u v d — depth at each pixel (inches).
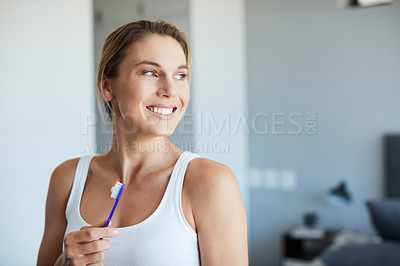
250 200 133.6
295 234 111.7
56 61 71.4
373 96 111.0
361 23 111.3
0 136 64.5
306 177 122.8
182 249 27.5
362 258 85.4
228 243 27.0
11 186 66.2
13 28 65.3
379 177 111.5
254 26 129.1
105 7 78.0
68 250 26.3
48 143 70.6
